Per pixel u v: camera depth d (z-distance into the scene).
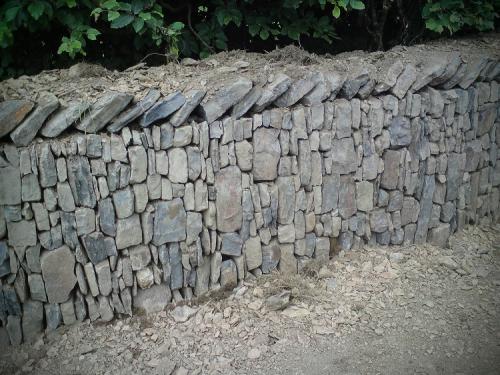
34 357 3.08
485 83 4.44
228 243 3.50
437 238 4.36
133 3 3.46
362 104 3.78
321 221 3.86
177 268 3.40
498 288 3.82
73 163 2.91
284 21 4.27
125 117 2.96
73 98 3.01
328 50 5.09
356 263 3.98
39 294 3.10
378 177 4.01
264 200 3.54
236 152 3.36
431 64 4.01
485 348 3.23
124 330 3.26
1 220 2.90
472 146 4.44
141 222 3.20
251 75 3.44
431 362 3.12
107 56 4.23
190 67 3.61
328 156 3.72
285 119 3.46
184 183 3.23
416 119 4.02
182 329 3.30
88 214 3.03
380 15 4.95
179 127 3.12
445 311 3.55
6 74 3.90
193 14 4.32
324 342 3.25
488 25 4.73
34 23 3.47
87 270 3.14
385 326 3.39
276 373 3.02
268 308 3.45
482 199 4.75
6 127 2.77
